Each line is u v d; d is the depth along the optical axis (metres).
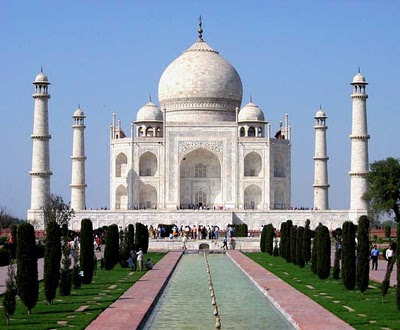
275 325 54.22
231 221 173.12
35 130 176.75
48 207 162.75
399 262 56.28
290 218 174.00
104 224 173.12
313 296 66.62
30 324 51.56
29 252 57.53
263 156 188.25
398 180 155.50
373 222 168.25
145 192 190.38
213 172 192.88
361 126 175.00
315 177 194.00
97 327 51.03
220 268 103.69
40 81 176.12
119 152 190.75
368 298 64.81
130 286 76.44
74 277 73.62
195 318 57.62
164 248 148.50
